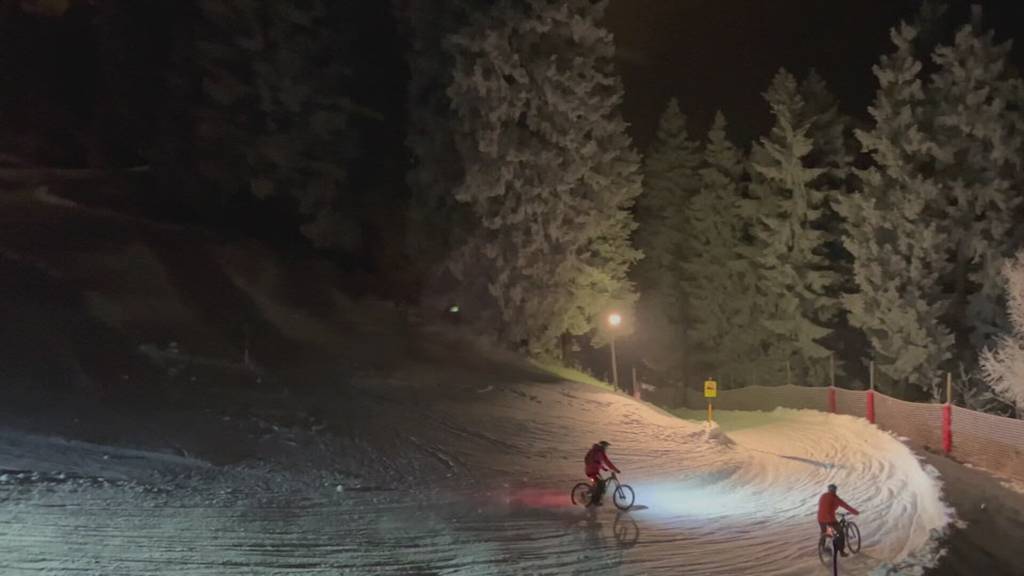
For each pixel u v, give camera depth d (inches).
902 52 1649.9
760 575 574.9
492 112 1285.7
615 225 1504.7
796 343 2038.6
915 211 1611.7
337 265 1588.3
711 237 2220.7
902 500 828.0
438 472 807.1
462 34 1285.7
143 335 1085.1
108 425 796.6
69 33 2044.8
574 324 1443.2
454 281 1407.5
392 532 588.4
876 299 1691.7
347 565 500.7
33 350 963.3
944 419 1103.6
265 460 768.9
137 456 721.0
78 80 2062.0
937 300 1624.0
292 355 1151.6
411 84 1400.1
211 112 1520.7
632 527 676.7
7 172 1934.1
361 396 1037.8
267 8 1462.8
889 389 1744.6
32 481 598.5
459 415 1025.5
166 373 978.7
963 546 603.8
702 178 2304.4
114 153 2081.7
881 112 1663.4
